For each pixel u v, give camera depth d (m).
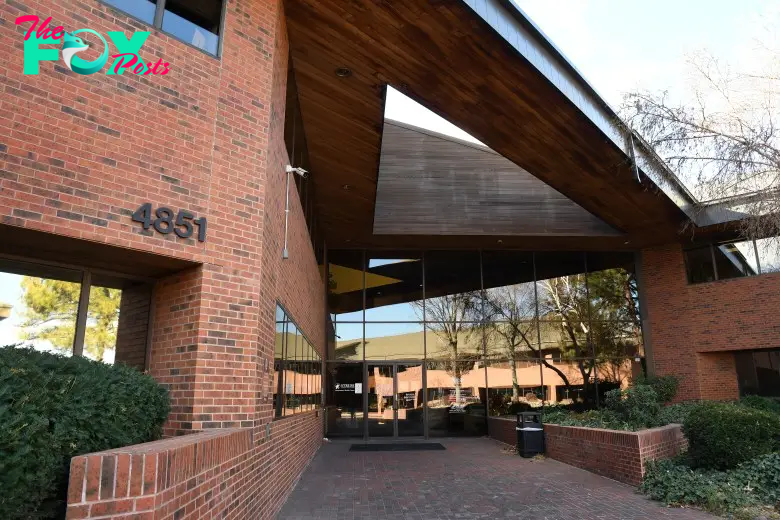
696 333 18.89
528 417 12.91
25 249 5.11
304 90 9.84
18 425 2.95
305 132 11.23
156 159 5.45
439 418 18.41
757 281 17.88
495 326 19.59
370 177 13.14
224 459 4.54
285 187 8.58
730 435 8.08
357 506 7.63
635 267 20.78
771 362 18.05
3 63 4.48
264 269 6.58
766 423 8.08
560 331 19.91
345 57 8.87
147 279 6.18
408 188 17.69
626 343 20.11
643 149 11.77
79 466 2.80
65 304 5.53
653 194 14.62
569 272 20.58
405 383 18.70
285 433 8.35
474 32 8.25
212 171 5.96
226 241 5.98
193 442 3.73
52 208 4.61
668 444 9.62
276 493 7.28
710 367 18.78
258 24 6.88
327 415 18.17
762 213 8.91
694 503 7.38
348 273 19.69
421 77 9.45
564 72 10.14
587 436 10.50
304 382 11.61
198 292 5.72
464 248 19.98
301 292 11.13
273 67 6.99
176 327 5.86
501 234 17.58
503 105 10.48
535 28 9.09
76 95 4.91
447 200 17.67
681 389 18.94
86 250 5.16
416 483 9.41
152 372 5.93
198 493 3.76
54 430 3.29
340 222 16.58
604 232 18.08
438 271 19.98
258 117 6.61
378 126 10.73
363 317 19.25
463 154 18.19
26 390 3.12
